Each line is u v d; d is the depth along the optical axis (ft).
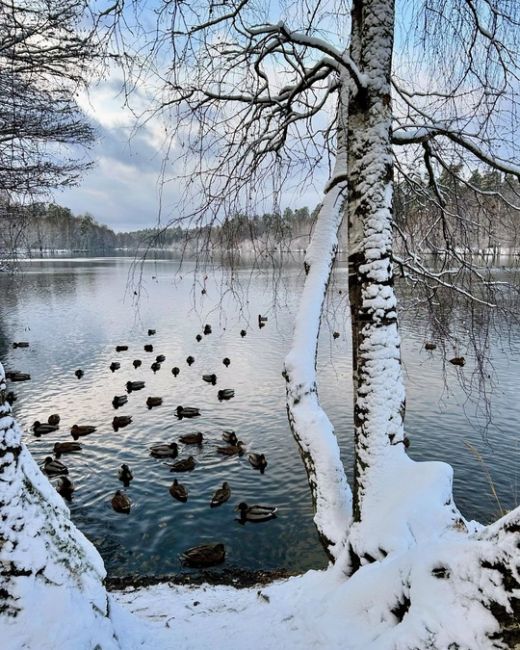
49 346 75.20
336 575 11.37
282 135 15.03
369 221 11.31
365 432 11.36
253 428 42.65
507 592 6.00
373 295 11.28
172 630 11.51
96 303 120.47
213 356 67.62
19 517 7.78
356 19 11.85
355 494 11.56
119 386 55.67
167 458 37.40
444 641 6.26
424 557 7.70
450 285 16.06
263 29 11.56
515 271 16.29
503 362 51.96
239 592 17.30
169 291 142.31
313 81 14.29
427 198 16.67
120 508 30.22
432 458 34.60
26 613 7.29
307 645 9.21
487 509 28.89
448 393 44.14
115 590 22.43
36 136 24.16
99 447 39.60
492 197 16.02
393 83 14.40
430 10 12.17
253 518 28.99
